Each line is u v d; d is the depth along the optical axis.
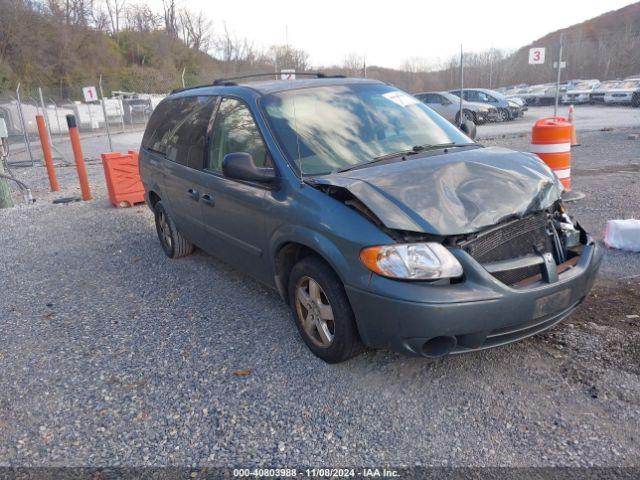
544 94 30.98
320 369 3.52
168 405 3.27
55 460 2.85
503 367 3.39
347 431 2.92
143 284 5.37
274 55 27.28
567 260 3.46
